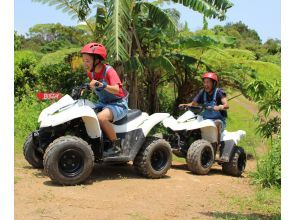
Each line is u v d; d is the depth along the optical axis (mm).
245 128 14953
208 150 7719
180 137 8047
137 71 11500
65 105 6230
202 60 12352
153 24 11836
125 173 7078
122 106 6523
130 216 4820
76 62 13500
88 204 5141
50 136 6320
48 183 5953
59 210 4832
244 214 5227
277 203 5863
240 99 20453
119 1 9273
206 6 10297
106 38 9891
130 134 6695
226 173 8297
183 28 13359
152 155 6871
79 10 11180
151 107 12867
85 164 5949
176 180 6941
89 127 6188
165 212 5090
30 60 14133
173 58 11938
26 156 6789
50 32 14414
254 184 7086
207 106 7844
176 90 13750
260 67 12344
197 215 5055
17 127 9469
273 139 7844
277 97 7445
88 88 6168
